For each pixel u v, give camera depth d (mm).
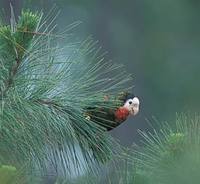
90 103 11969
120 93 12047
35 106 11828
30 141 11812
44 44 11820
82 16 23125
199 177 11539
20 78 11805
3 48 11773
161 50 24453
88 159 12000
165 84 23828
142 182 11789
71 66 11891
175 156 11703
